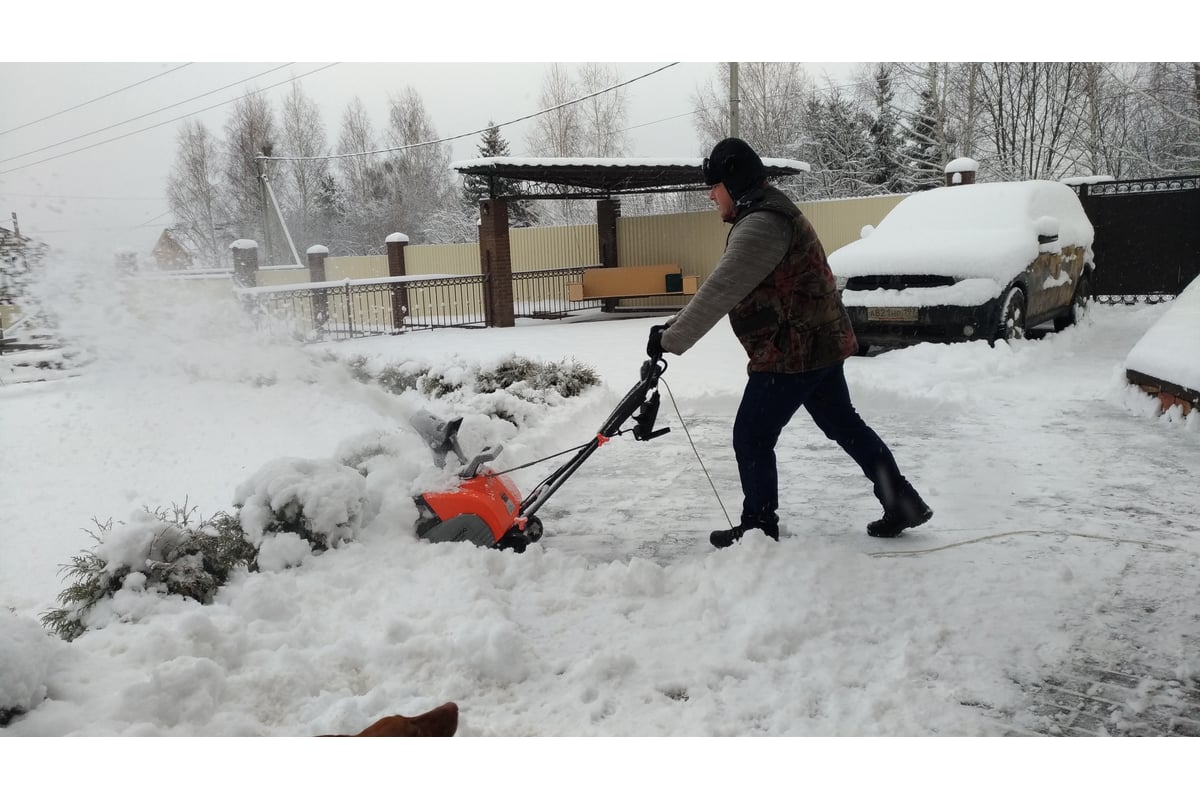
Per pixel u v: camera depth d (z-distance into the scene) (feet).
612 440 20.98
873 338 29.81
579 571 11.56
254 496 12.36
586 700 8.68
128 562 10.69
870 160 110.63
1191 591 10.85
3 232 17.06
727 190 11.98
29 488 18.63
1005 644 9.55
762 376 11.98
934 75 95.55
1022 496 15.17
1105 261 45.62
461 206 139.23
